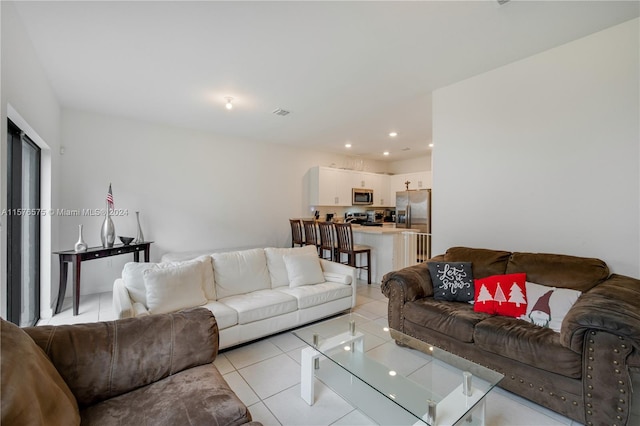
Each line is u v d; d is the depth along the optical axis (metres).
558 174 2.58
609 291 1.85
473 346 2.15
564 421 1.75
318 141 5.90
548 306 2.14
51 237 3.35
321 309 3.13
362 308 3.68
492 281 2.46
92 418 1.14
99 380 1.26
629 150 2.25
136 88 3.34
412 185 7.35
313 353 1.99
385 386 1.78
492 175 2.97
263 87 3.32
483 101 3.02
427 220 6.50
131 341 1.38
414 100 3.71
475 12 2.09
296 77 3.08
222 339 2.45
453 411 1.46
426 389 1.74
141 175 4.56
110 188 4.03
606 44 2.32
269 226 6.00
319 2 1.97
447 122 3.30
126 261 4.43
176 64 2.80
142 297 2.43
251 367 2.34
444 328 2.32
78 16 2.11
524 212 2.78
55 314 3.34
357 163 7.51
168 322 1.50
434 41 2.44
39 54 2.62
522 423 1.74
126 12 2.07
